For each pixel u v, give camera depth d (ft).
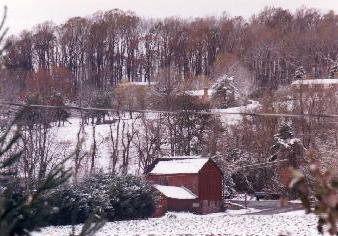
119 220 185.57
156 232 140.15
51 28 522.47
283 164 265.34
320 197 14.26
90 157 261.85
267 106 302.45
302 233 128.36
